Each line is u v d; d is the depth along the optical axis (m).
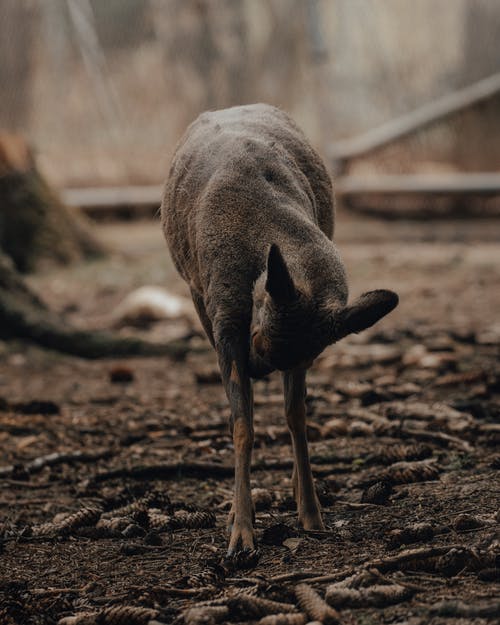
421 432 8.62
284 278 5.27
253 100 24.77
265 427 9.30
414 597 5.20
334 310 5.41
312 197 6.89
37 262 19.75
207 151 6.88
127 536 6.75
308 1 24.52
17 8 24.19
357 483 7.48
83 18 24.41
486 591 5.18
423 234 23.06
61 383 12.05
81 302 17.44
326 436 8.87
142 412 10.34
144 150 24.95
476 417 9.24
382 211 24.89
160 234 23.56
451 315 14.97
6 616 5.45
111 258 20.86
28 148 20.30
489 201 24.19
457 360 11.52
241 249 6.24
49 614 5.45
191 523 6.83
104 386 11.82
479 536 6.00
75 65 24.59
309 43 24.61
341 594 5.18
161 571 6.04
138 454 8.88
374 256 20.66
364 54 25.05
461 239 22.72
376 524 6.48
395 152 24.81
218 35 24.55
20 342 13.40
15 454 8.99
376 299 5.26
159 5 24.48
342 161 24.95
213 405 10.50
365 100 25.06
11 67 24.34
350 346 12.82
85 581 6.00
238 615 5.16
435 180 24.56
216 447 8.93
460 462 7.72
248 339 6.25
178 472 8.26
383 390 10.30
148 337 14.29
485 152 24.36
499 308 15.39
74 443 9.30
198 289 6.98
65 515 7.18
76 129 24.84
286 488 7.63
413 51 24.94
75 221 20.75
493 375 10.64
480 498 6.77
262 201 6.36
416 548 5.89
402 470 7.44
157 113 24.81
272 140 6.92
